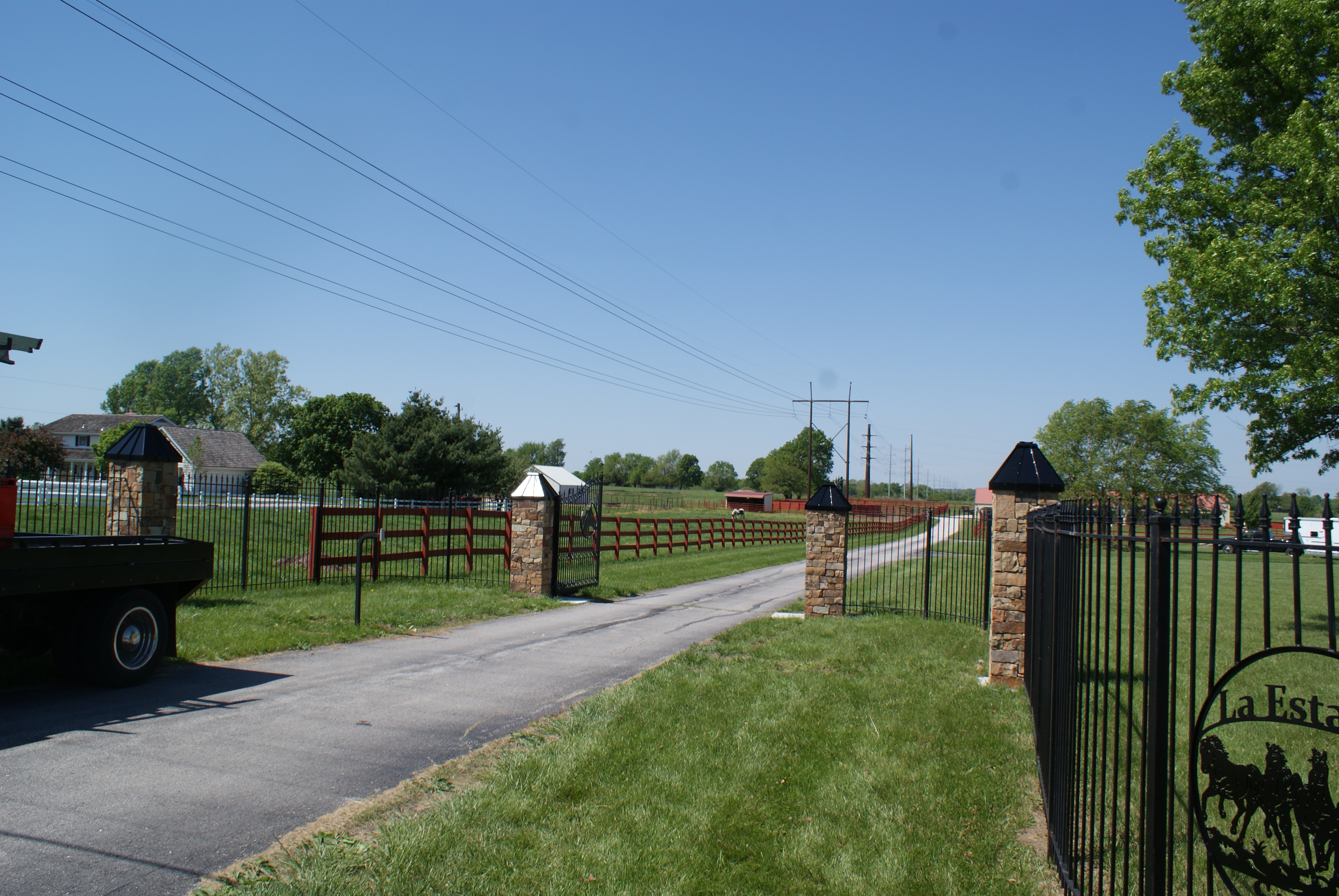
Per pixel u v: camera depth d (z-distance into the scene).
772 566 26.02
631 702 7.59
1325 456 15.32
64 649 7.21
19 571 6.34
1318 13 13.93
